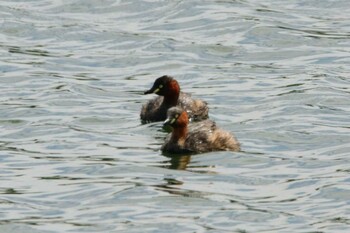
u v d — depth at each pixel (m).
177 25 34.44
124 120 26.52
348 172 22.42
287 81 29.30
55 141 24.75
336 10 35.47
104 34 33.72
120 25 34.62
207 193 21.34
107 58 31.78
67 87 29.09
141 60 31.56
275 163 23.03
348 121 25.91
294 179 22.11
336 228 19.77
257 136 24.86
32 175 22.61
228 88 28.98
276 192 21.44
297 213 20.42
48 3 36.69
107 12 35.84
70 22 34.84
